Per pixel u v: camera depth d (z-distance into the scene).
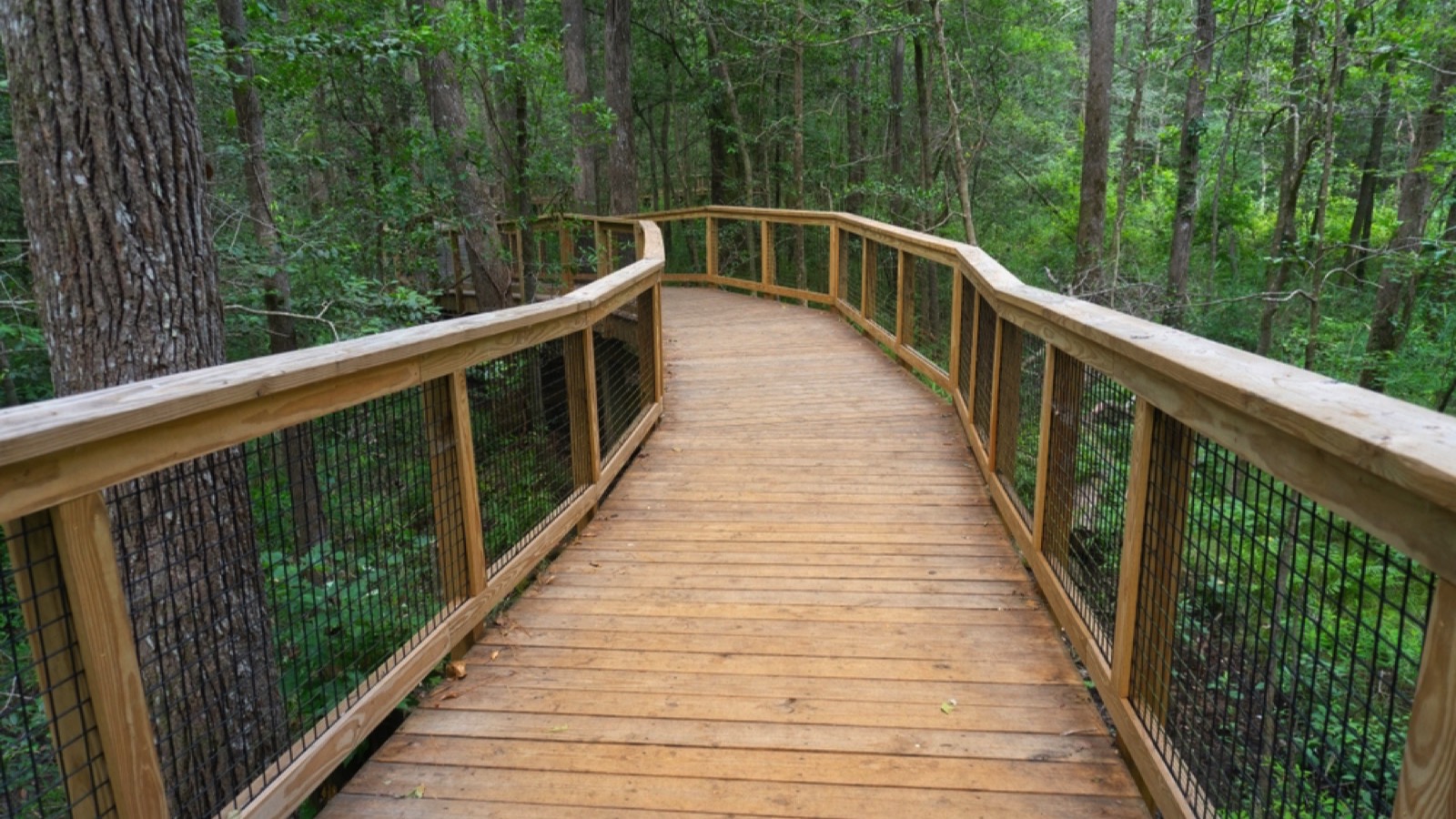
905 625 2.93
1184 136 12.84
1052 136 20.59
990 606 3.06
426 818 2.01
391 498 2.57
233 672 2.29
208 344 3.04
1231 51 14.10
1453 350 9.52
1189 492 1.77
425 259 8.77
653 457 5.00
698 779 2.13
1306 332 11.88
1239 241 19.30
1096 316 2.32
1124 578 2.06
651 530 3.90
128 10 2.73
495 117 9.52
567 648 2.84
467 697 2.55
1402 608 1.09
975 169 19.38
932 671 2.63
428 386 2.56
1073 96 22.30
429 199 8.30
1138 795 2.02
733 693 2.53
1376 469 0.99
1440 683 0.96
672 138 26.34
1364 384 10.53
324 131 9.44
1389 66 9.91
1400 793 1.04
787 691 2.53
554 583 3.35
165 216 2.88
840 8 14.58
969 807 2.00
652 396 5.59
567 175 9.76
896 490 4.33
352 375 2.09
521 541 3.22
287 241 6.44
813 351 7.78
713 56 16.75
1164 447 1.88
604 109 10.34
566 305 3.48
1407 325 10.47
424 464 2.61
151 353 2.87
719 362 7.46
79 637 1.37
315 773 1.97
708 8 16.20
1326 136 9.74
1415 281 10.29
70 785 1.41
